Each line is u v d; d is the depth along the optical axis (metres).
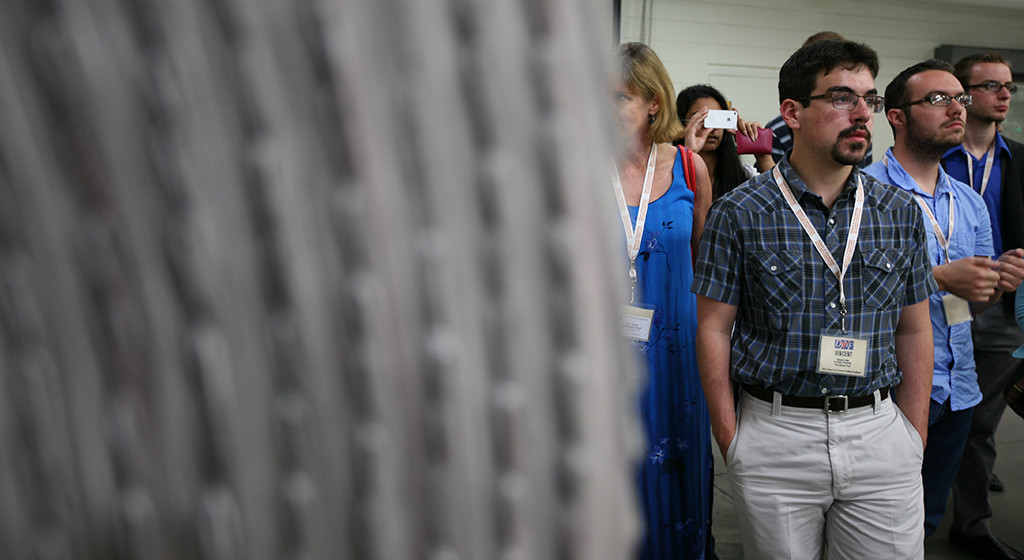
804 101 1.95
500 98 0.17
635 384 0.20
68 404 0.16
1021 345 3.15
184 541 0.17
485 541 0.18
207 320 0.16
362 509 0.17
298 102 0.17
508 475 0.18
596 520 0.18
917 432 2.07
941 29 7.50
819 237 1.95
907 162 2.86
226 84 0.16
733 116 3.33
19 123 0.16
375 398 0.17
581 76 0.18
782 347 1.96
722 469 4.18
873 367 1.95
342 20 0.17
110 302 0.16
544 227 0.18
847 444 1.96
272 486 0.17
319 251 0.17
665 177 2.51
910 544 2.00
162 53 0.16
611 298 0.19
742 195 2.03
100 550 0.17
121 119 0.16
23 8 0.16
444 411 0.17
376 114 0.17
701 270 2.09
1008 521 3.55
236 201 0.16
